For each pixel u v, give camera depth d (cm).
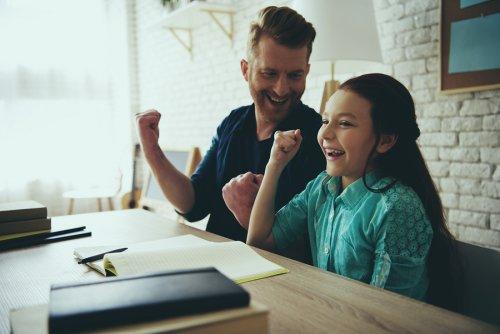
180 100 387
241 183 126
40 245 105
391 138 90
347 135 88
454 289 87
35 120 405
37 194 411
